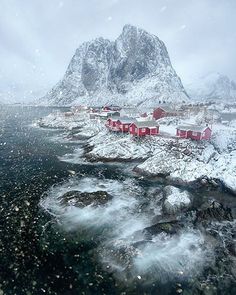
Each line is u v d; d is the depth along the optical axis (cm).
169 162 4456
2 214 2992
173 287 1930
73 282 1981
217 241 2444
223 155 4856
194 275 2041
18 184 3962
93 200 3177
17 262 2191
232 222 2777
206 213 2878
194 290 1903
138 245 2316
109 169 4719
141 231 2541
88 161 5225
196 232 2580
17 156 5697
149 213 2991
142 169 4456
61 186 3869
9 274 2059
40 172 4556
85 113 12525
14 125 11369
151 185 3919
